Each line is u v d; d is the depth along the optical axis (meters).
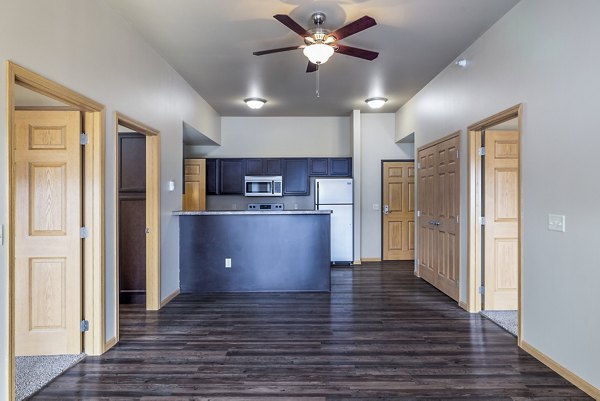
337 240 6.59
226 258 4.81
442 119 4.54
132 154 4.23
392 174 7.05
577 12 2.31
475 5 2.97
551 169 2.56
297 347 3.01
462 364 2.68
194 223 4.79
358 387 2.37
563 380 2.43
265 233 4.82
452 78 4.22
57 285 2.80
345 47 3.10
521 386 2.36
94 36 2.72
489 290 3.85
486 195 3.80
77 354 2.82
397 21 3.24
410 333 3.31
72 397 2.26
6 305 1.93
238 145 7.17
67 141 2.76
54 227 2.78
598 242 2.16
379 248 7.07
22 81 2.07
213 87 5.19
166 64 4.19
